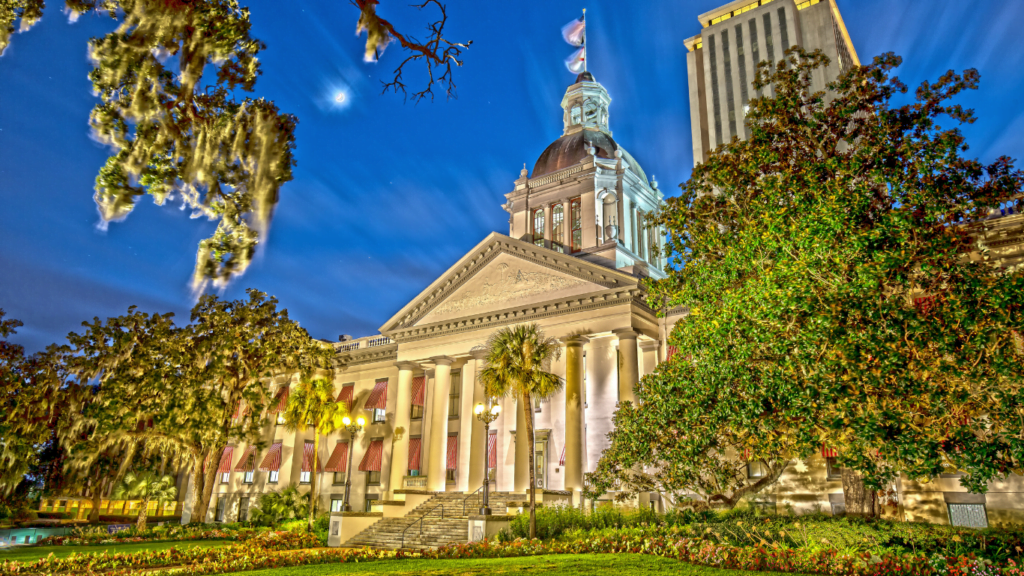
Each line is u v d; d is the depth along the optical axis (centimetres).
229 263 752
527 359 3109
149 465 5462
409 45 721
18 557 2467
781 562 1571
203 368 4412
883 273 1478
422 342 4531
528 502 3066
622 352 3656
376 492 4731
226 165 797
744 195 2130
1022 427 1288
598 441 3744
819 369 1505
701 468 2073
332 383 4859
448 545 2547
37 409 4372
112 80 744
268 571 1892
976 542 1612
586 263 3872
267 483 5284
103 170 743
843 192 1697
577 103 6109
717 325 1805
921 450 1337
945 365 1354
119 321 4478
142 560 2247
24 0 731
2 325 4412
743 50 7206
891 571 1423
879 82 2064
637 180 5309
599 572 1568
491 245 4384
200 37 775
